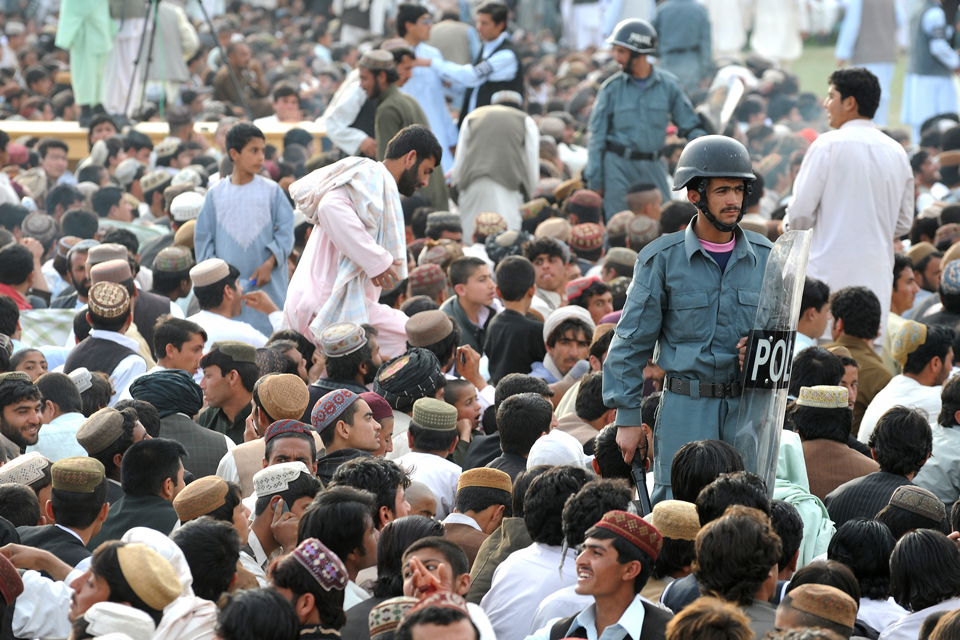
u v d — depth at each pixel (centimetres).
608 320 2502
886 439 1875
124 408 1897
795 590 1184
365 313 2523
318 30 9338
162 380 2048
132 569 1175
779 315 1683
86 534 1650
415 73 4725
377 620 1207
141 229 3912
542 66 8475
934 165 5144
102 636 1108
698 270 1698
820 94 8338
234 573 1395
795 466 1908
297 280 2581
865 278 2819
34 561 1516
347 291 2527
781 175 5116
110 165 4931
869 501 1848
